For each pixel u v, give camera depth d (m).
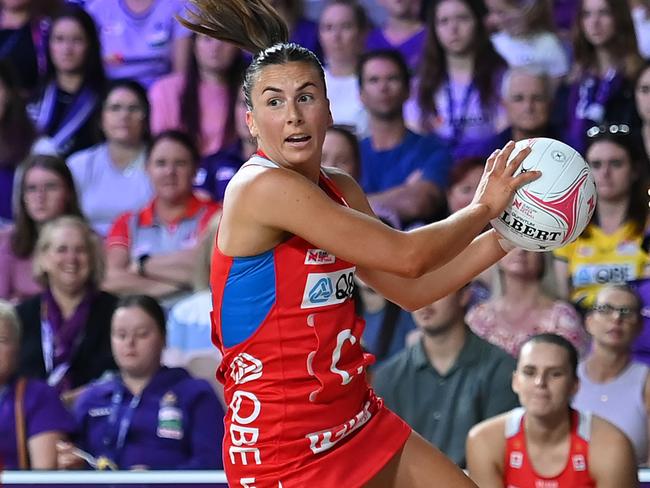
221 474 14.88
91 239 18.91
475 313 17.92
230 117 21.03
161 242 20.03
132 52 21.58
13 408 16.50
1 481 14.95
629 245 18.47
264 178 8.89
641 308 16.66
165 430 16.41
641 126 19.84
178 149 20.03
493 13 20.53
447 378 16.09
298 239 9.13
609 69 20.03
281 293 9.16
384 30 20.98
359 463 9.52
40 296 18.95
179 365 18.52
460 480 9.70
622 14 19.89
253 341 9.29
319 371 9.33
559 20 20.48
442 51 20.56
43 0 21.75
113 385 16.84
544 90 20.02
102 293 19.03
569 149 9.52
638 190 18.47
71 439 16.66
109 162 21.12
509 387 15.94
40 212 20.19
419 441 9.81
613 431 13.94
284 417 9.34
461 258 10.08
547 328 17.58
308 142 8.95
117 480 14.94
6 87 21.31
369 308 18.28
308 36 21.14
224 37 9.92
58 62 21.52
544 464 13.97
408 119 20.59
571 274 18.53
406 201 19.86
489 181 9.20
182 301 19.11
